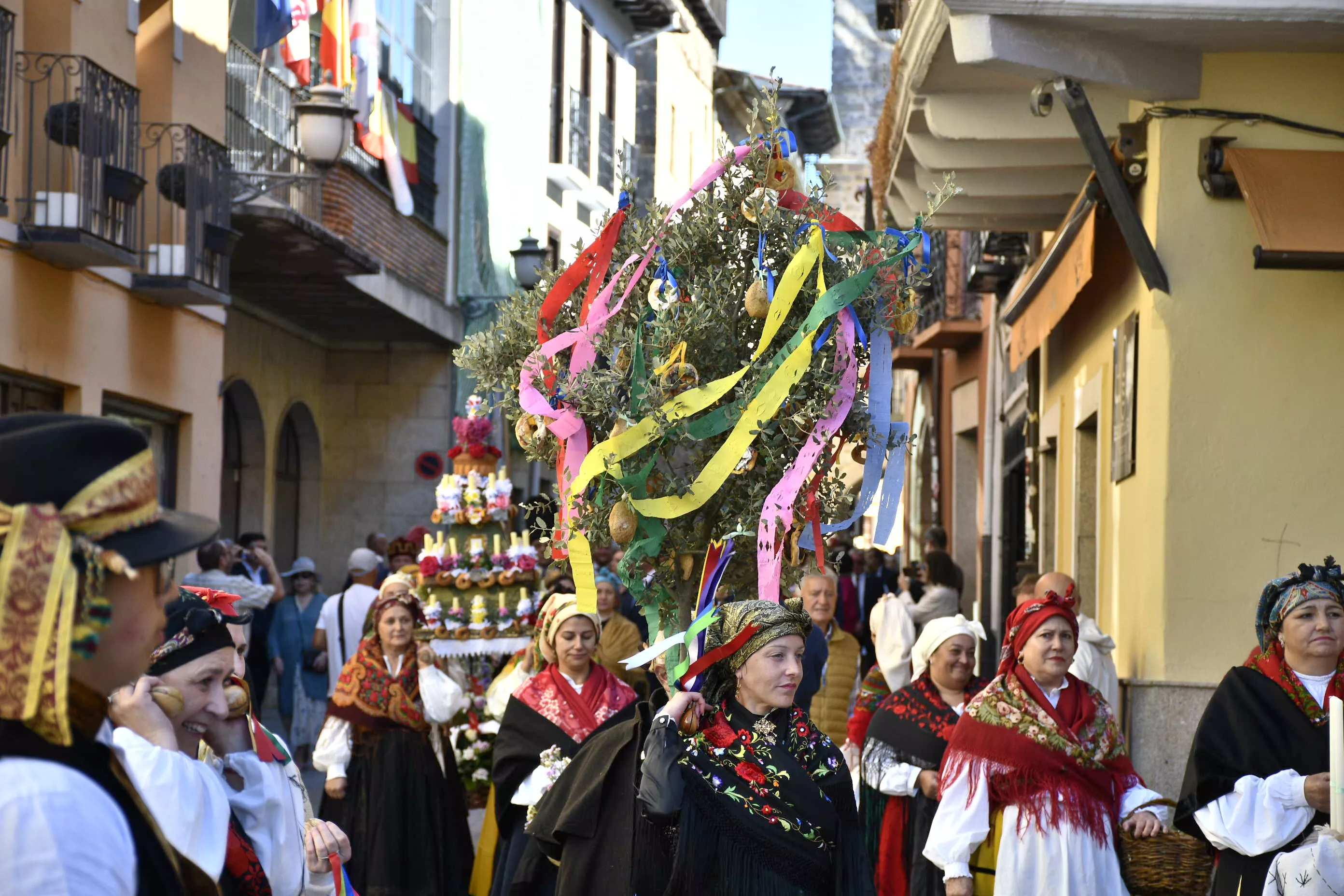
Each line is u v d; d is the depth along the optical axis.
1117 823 5.55
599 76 27.25
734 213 4.96
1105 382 9.31
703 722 4.21
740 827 4.05
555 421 4.74
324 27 15.79
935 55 8.08
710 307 4.72
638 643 8.68
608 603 8.80
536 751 6.41
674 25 29.78
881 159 11.22
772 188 4.92
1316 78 7.60
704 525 4.74
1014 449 14.98
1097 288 9.73
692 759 4.11
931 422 21.59
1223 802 4.99
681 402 4.53
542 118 23.73
